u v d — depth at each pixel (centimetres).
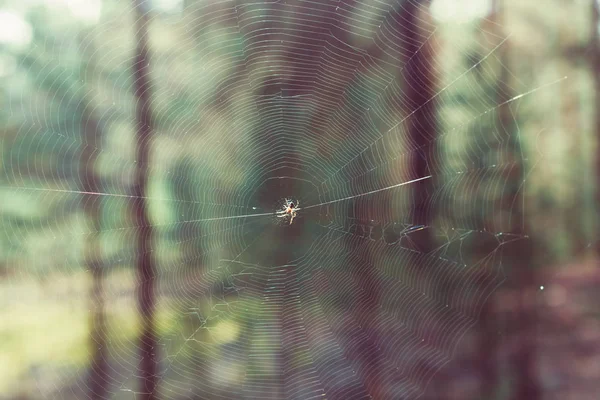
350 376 56
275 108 58
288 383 56
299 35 57
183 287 61
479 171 57
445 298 59
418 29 56
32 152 58
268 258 62
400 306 59
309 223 61
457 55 58
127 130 58
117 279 60
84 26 59
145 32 57
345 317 60
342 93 57
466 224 59
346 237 61
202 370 58
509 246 60
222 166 59
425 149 57
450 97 57
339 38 57
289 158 59
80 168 58
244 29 57
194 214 60
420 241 59
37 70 58
